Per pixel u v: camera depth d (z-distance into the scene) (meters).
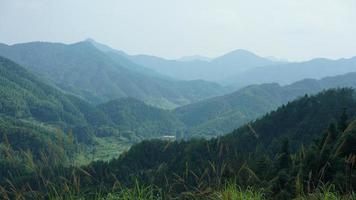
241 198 5.64
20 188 5.15
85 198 5.52
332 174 7.75
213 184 6.03
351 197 6.39
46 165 5.47
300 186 6.46
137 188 5.88
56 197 5.22
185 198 5.86
